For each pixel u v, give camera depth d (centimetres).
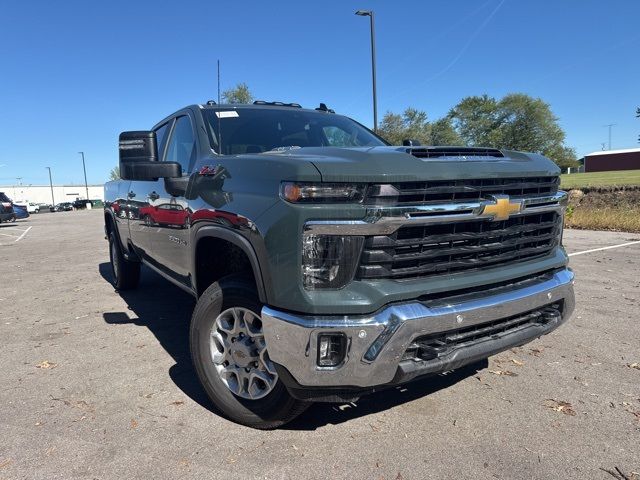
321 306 246
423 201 260
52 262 999
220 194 307
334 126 455
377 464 265
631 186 1931
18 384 373
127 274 663
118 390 360
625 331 474
